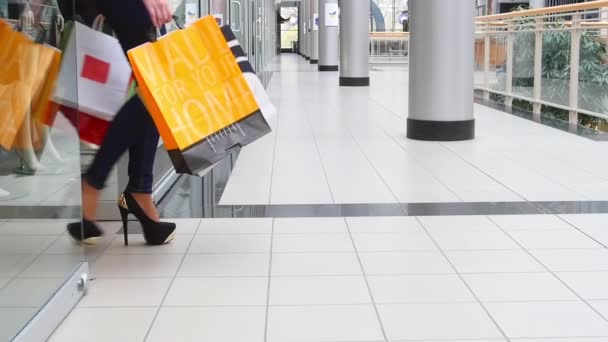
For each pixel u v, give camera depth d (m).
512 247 3.16
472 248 3.14
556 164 5.10
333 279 2.76
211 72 2.86
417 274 2.81
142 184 3.16
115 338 2.24
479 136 6.48
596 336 2.21
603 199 4.04
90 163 3.11
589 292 2.60
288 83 14.40
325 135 6.75
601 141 6.10
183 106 2.77
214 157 2.79
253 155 5.70
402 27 32.12
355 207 3.91
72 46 2.52
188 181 4.71
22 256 2.05
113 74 3.00
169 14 2.96
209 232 3.45
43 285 2.23
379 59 23.91
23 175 2.07
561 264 2.92
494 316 2.38
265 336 2.24
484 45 10.10
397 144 6.11
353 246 3.19
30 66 2.13
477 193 4.22
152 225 3.19
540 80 8.05
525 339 2.20
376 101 10.19
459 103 6.19
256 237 3.35
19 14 2.05
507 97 9.12
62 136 2.40
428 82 6.18
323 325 2.32
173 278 2.79
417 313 2.41
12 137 1.99
